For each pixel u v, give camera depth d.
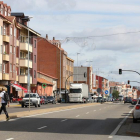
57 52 128.00
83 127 22.34
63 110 47.38
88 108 56.09
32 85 95.12
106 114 38.62
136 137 17.17
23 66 86.00
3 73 72.88
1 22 71.75
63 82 134.25
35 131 19.02
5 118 27.47
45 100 83.88
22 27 86.38
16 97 83.88
